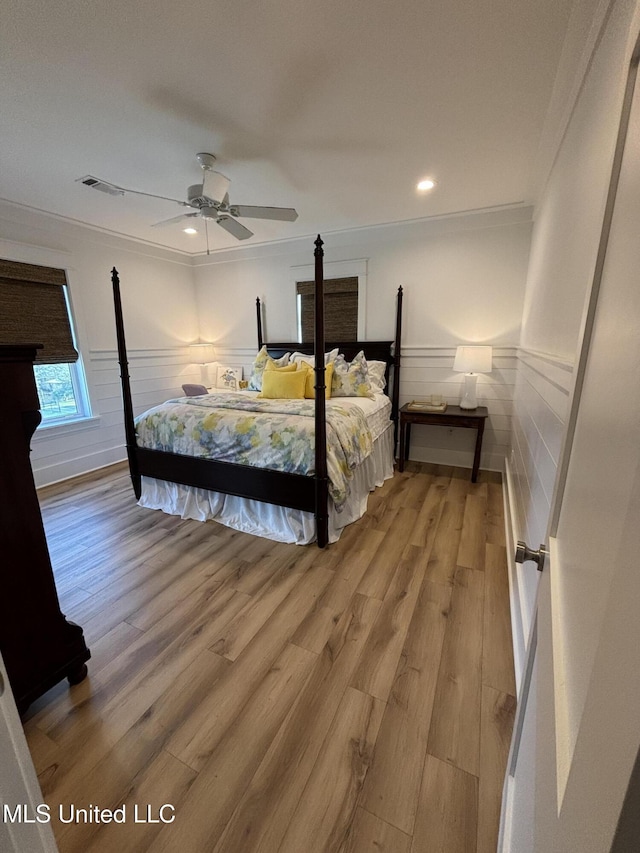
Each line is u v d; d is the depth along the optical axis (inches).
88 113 71.9
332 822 39.1
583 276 46.9
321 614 68.2
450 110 72.1
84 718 50.0
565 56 57.8
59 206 119.5
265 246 166.9
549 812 16.0
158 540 95.0
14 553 46.7
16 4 48.4
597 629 13.9
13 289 121.3
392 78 63.5
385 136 80.8
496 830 38.2
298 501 89.5
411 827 38.6
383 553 87.5
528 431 82.4
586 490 20.0
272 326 177.2
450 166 94.5
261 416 101.0
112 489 129.4
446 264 137.8
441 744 46.2
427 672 56.1
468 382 136.3
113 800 41.2
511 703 51.3
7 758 18.8
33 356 46.4
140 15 50.7
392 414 150.6
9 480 45.6
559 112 69.6
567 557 22.7
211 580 78.5
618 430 15.1
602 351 20.4
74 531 100.0
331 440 92.4
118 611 69.7
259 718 49.7
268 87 65.5
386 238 144.2
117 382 157.2
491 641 61.6
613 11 40.8
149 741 47.0
